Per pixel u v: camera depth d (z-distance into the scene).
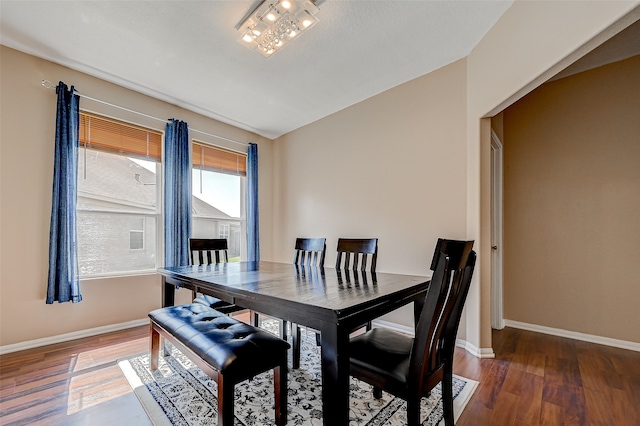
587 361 2.14
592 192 2.66
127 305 2.85
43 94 2.44
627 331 2.45
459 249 1.14
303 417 1.48
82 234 2.68
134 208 3.02
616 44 2.34
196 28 2.11
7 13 1.95
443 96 2.63
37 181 2.39
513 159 3.07
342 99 3.26
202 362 1.37
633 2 1.23
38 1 1.85
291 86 2.96
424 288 1.61
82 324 2.57
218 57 2.47
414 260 2.79
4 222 2.24
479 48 2.31
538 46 1.75
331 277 1.86
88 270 2.70
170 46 2.32
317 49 2.38
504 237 3.07
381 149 3.10
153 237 3.14
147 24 2.07
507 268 3.04
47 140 2.44
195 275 1.94
